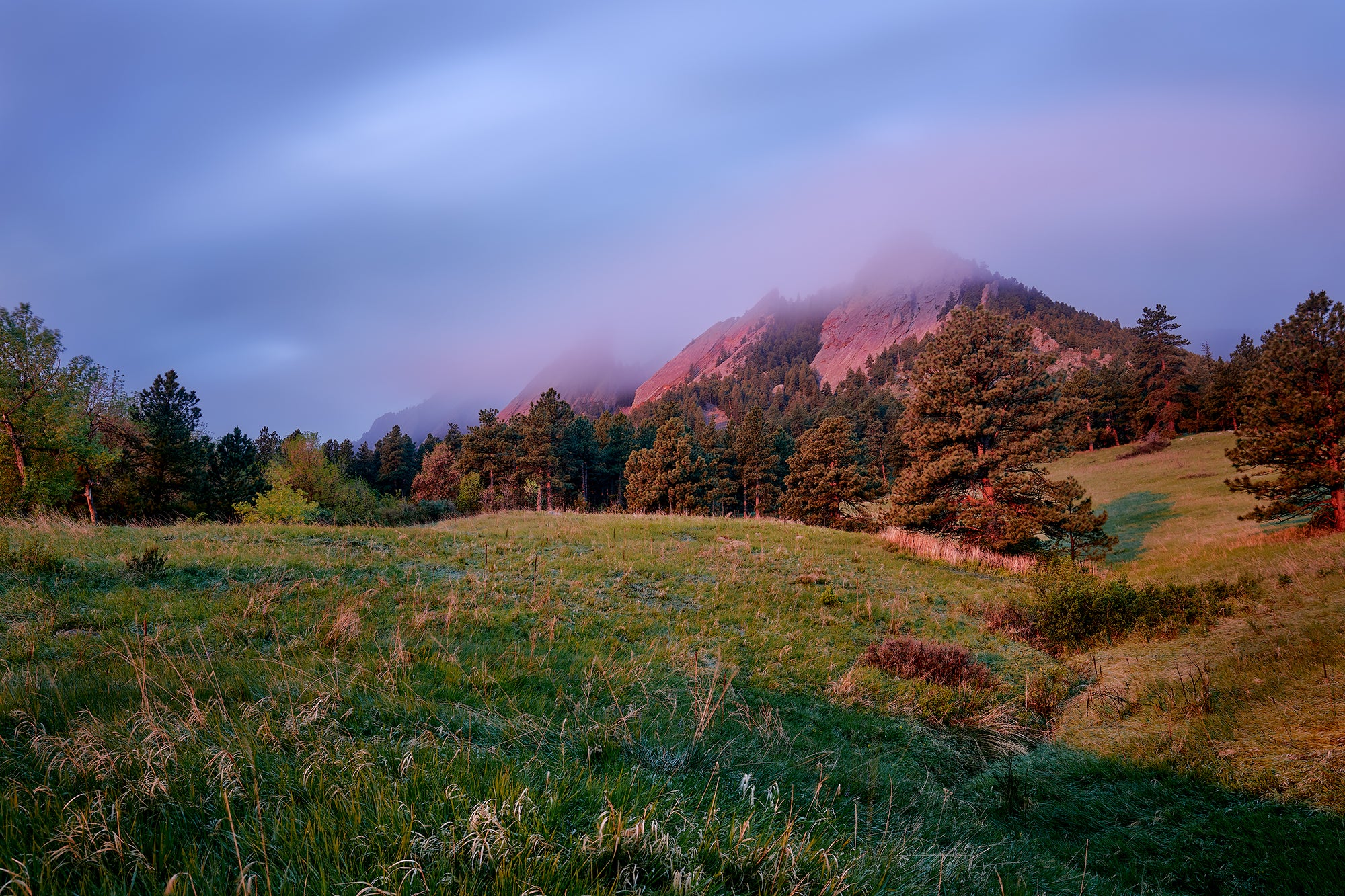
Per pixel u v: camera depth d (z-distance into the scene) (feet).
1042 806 20.65
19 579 26.84
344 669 19.16
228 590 28.53
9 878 7.44
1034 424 80.12
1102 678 33.24
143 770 10.39
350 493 144.15
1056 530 77.56
